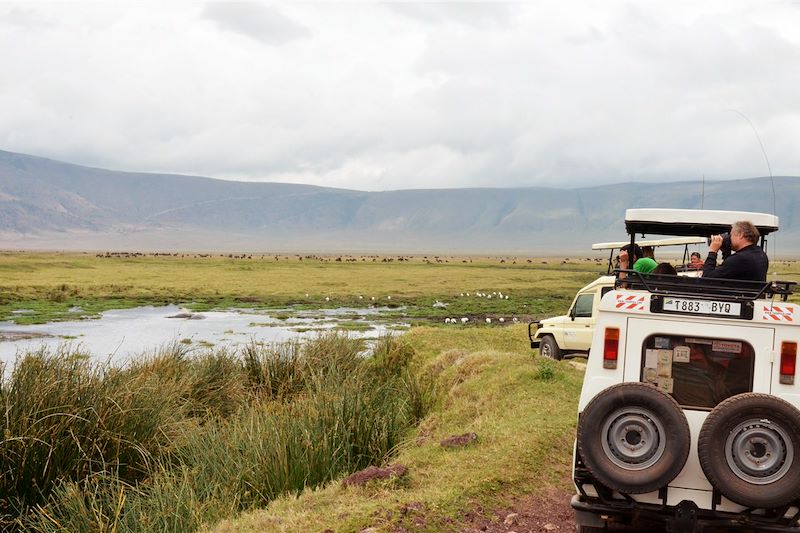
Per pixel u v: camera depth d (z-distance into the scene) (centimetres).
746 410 531
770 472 531
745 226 654
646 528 654
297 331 3400
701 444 541
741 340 581
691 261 1152
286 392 1463
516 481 768
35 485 823
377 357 1839
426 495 707
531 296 5928
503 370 1338
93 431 904
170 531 722
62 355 1055
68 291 5544
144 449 923
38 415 878
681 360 591
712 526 569
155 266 10175
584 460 559
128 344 2836
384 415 1064
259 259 15838
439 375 1477
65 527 743
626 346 596
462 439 915
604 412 555
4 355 2439
